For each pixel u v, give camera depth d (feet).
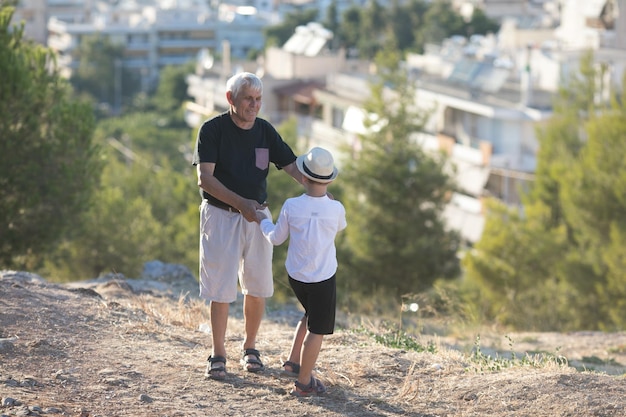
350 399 23.20
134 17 520.83
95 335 27.20
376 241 83.46
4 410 20.29
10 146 61.05
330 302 22.82
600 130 74.69
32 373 23.21
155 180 127.54
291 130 98.63
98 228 88.94
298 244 22.57
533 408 22.36
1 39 62.08
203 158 23.35
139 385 23.15
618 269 68.49
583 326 71.77
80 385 22.77
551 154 91.15
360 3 571.69
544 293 73.15
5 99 60.13
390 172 85.10
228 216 23.75
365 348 28.07
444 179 86.22
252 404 22.48
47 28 549.54
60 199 63.57
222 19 531.09
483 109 155.94
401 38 447.83
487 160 156.97
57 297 31.01
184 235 95.71
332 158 22.35
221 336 24.25
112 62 456.86
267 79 216.54
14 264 65.10
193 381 23.79
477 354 28.96
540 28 305.73
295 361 24.66
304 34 238.48
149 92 474.49
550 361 27.76
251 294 24.56
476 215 156.35
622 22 259.60
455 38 257.75
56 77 67.00
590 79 94.84
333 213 22.68
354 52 431.02
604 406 22.15
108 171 126.62
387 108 87.45
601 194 72.38
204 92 252.62
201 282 24.16
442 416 22.20
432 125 170.30
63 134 63.52
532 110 152.05
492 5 477.36
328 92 198.08
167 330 29.09
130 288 38.91
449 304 43.06
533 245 75.36
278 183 84.69
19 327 26.66
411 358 26.96
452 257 85.35
